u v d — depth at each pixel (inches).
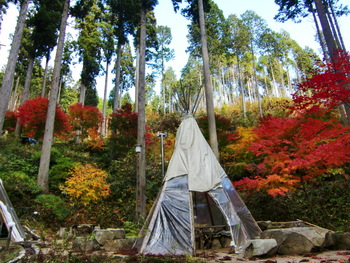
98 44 851.4
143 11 503.8
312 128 273.0
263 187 305.7
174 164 241.3
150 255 180.2
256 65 1616.6
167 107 1708.9
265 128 321.4
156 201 227.0
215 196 221.3
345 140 262.8
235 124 756.0
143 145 405.4
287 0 547.2
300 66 1250.6
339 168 373.1
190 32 1089.4
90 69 834.2
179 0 533.3
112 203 435.8
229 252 207.0
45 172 417.1
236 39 1169.4
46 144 431.5
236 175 479.8
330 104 273.6
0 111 395.5
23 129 673.6
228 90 1600.6
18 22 447.2
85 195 386.9
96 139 717.3
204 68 451.2
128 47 1262.3
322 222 302.4
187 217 202.4
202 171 233.8
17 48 434.6
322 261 145.1
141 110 429.4
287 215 346.6
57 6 686.5
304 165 260.5
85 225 303.9
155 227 202.5
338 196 350.0
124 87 1323.8
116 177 512.1
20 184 379.2
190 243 187.3
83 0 672.4
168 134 695.7
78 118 717.9
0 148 538.6
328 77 249.6
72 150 703.1
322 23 374.9
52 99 458.6
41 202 359.9
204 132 489.4
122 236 248.7
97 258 167.9
